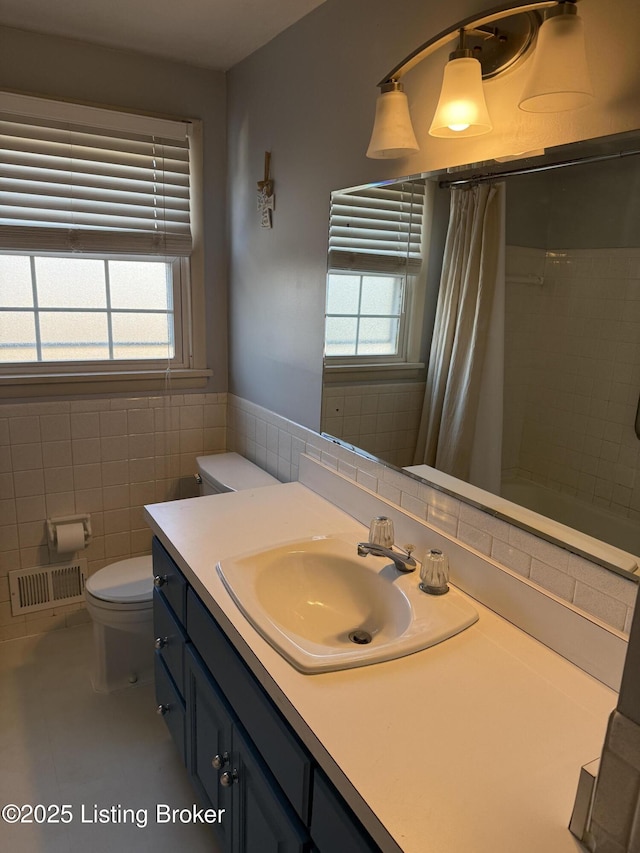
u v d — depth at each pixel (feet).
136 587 7.18
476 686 3.53
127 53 7.56
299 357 7.02
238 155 8.10
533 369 3.98
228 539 5.44
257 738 3.95
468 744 3.09
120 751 6.52
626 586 3.49
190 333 8.83
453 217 4.53
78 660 8.02
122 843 5.47
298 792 3.43
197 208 8.45
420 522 5.04
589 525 3.70
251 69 7.54
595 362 3.59
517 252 4.01
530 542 4.09
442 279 4.69
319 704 3.34
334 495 6.32
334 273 6.12
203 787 5.31
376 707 3.33
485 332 4.33
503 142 4.10
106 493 8.66
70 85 7.35
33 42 7.06
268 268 7.58
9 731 6.72
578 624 3.71
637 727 2.32
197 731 5.24
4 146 7.12
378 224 5.38
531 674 3.67
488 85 4.15
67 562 8.58
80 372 8.22
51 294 7.98
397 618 4.45
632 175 3.28
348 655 3.68
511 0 3.98
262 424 8.11
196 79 8.05
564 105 3.52
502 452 4.26
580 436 3.71
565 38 3.21
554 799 2.79
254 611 4.18
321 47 6.13
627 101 3.27
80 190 7.58
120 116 7.61
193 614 5.06
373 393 5.64
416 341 5.03
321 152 6.25
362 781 2.84
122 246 7.91
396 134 4.53
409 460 5.22
